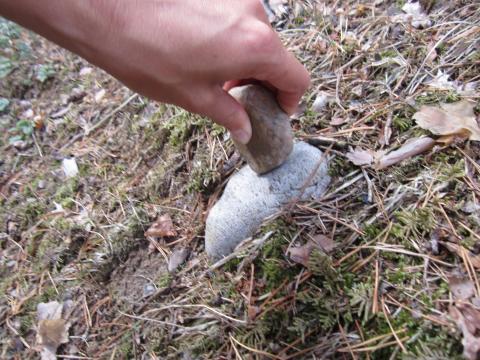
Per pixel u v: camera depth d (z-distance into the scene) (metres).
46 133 0.63
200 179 0.45
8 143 0.64
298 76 0.30
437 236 0.32
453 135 0.36
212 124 0.48
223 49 0.25
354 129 0.41
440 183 0.35
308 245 0.35
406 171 0.36
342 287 0.33
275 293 0.35
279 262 0.36
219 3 0.25
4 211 0.55
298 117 0.44
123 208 0.48
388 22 0.48
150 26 0.24
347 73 0.47
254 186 0.39
